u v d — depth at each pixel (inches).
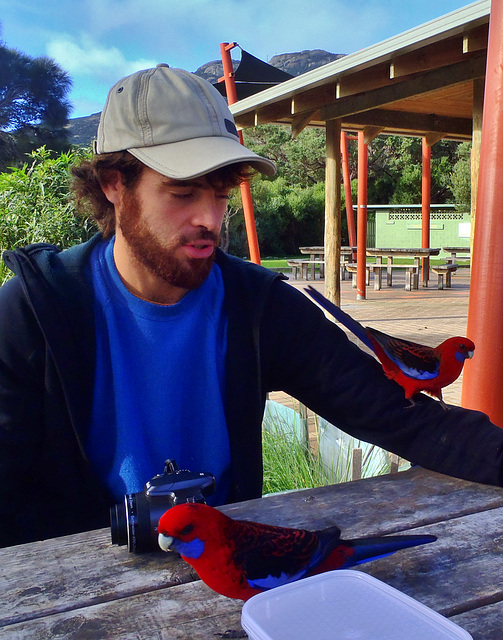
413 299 474.0
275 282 64.5
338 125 302.5
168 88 52.2
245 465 62.2
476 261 83.8
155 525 42.8
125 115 51.9
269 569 34.7
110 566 42.6
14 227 205.3
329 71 234.8
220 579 34.5
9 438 54.2
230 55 329.4
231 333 61.6
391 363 57.2
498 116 79.0
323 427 124.2
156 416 59.6
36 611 37.2
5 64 1363.2
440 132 338.3
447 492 53.9
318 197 1309.1
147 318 59.4
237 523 36.1
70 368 55.3
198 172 48.1
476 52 201.9
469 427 56.2
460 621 35.9
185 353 60.4
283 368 63.8
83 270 59.2
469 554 43.6
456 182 986.7
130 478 58.1
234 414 61.4
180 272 53.1
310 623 28.0
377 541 38.4
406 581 40.1
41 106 1405.0
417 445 57.6
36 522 58.0
